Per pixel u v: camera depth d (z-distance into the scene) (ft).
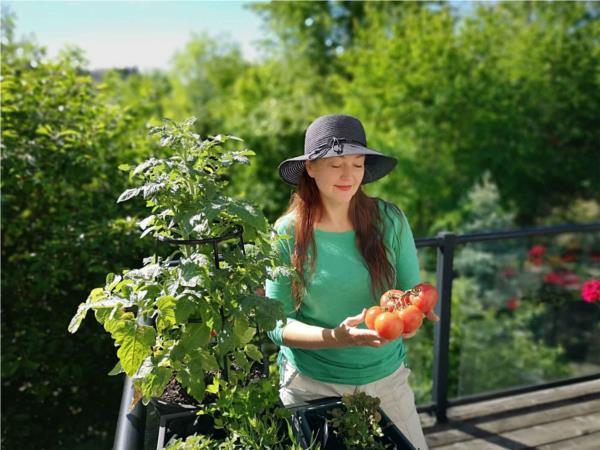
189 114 68.28
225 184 5.30
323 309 6.23
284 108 50.75
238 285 4.91
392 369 6.41
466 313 29.73
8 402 15.03
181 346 4.67
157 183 4.75
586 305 16.72
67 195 15.02
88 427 15.12
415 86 44.37
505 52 46.01
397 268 6.59
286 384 6.46
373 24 51.67
